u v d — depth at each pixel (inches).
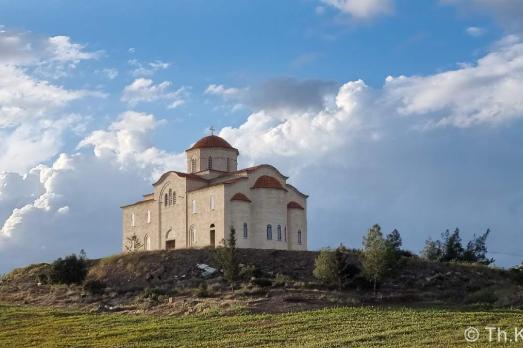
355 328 2317.9
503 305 2755.9
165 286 3280.0
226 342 2208.4
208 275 3393.2
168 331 2365.9
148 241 4239.7
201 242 3892.7
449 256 4352.9
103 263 3786.9
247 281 3171.8
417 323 2362.2
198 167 4256.9
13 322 2561.5
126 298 3051.2
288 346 2123.5
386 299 2871.6
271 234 3843.5
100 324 2507.4
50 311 2751.0
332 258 3088.1
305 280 3277.6
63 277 3415.4
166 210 4148.6
